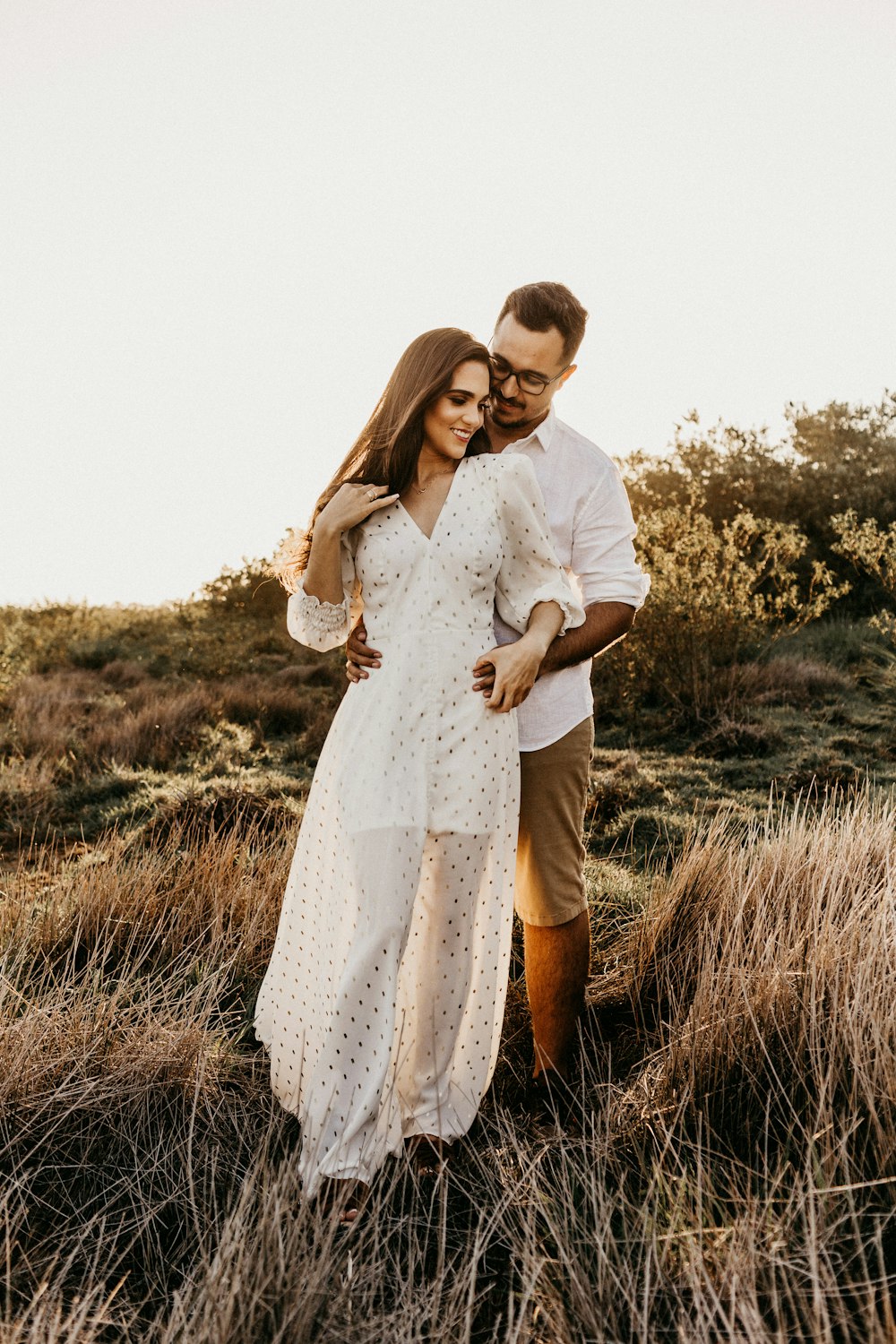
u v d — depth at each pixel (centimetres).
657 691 811
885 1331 155
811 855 319
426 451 233
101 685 1238
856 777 562
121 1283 176
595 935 345
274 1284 171
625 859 450
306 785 644
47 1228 209
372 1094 209
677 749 693
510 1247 189
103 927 339
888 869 290
